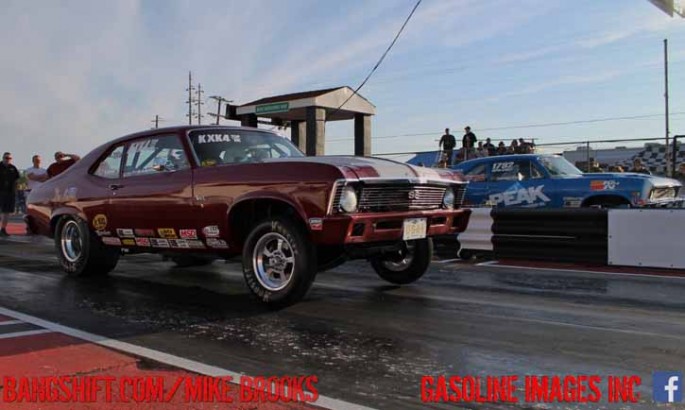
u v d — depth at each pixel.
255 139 6.33
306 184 4.79
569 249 8.17
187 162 5.79
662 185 10.02
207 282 6.87
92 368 3.66
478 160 11.52
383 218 4.91
